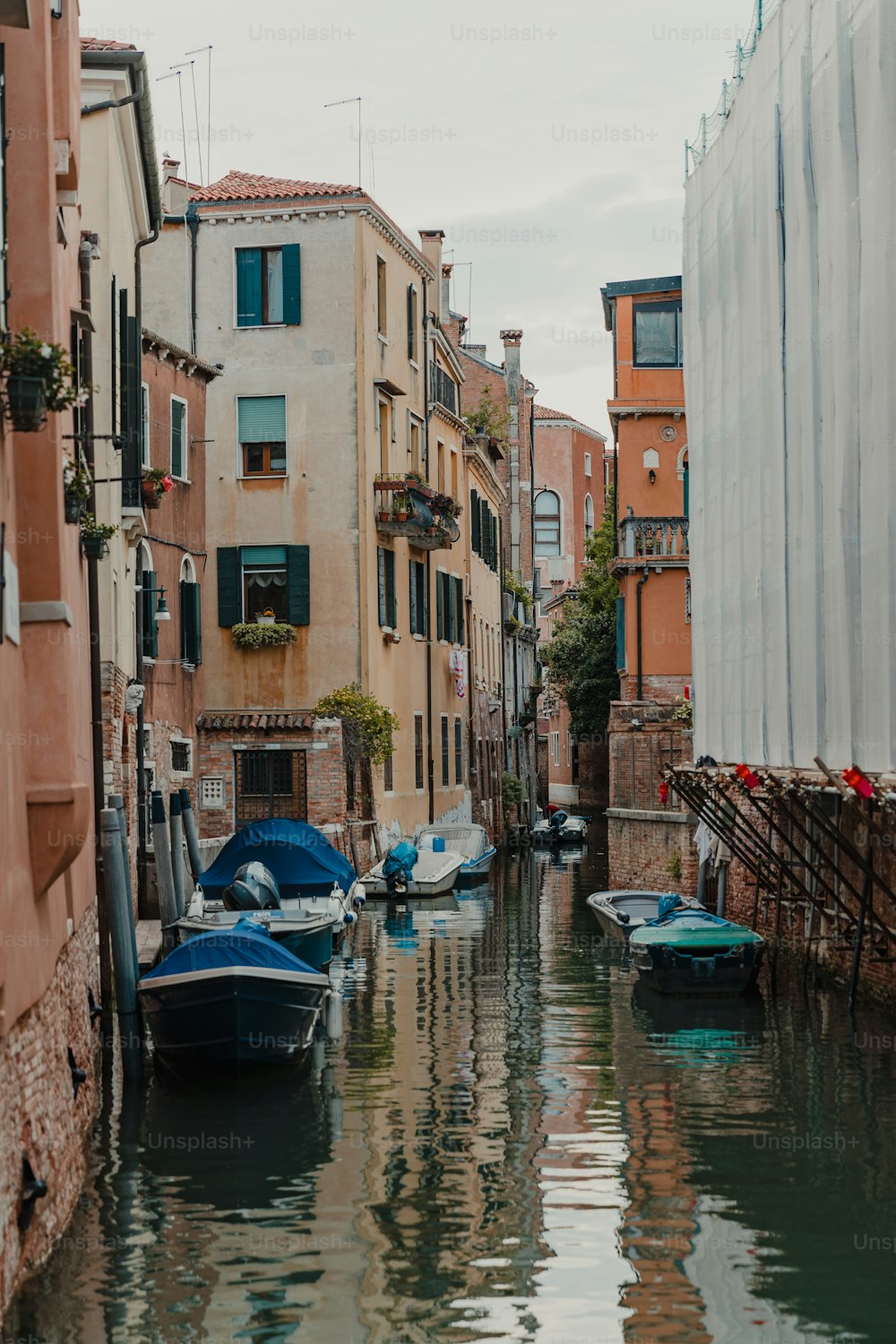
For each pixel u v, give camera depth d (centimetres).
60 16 1185
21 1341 888
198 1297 962
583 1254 1048
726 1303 963
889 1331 920
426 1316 939
